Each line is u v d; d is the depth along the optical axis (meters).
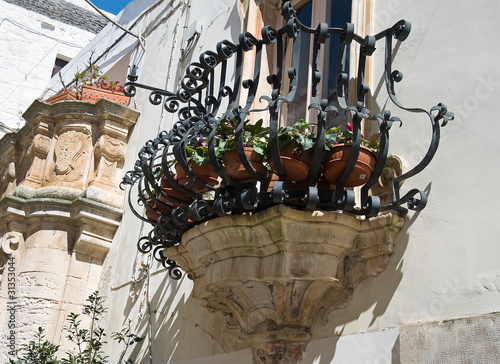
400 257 4.07
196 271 4.83
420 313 3.82
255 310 4.46
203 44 7.43
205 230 4.27
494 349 3.34
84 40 14.15
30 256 7.41
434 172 4.11
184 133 4.49
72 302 7.29
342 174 3.87
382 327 3.98
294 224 3.95
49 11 13.87
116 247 7.47
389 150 4.49
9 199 7.54
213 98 4.58
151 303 6.44
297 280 4.13
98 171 7.88
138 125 8.11
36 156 8.22
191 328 5.68
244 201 3.95
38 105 8.26
